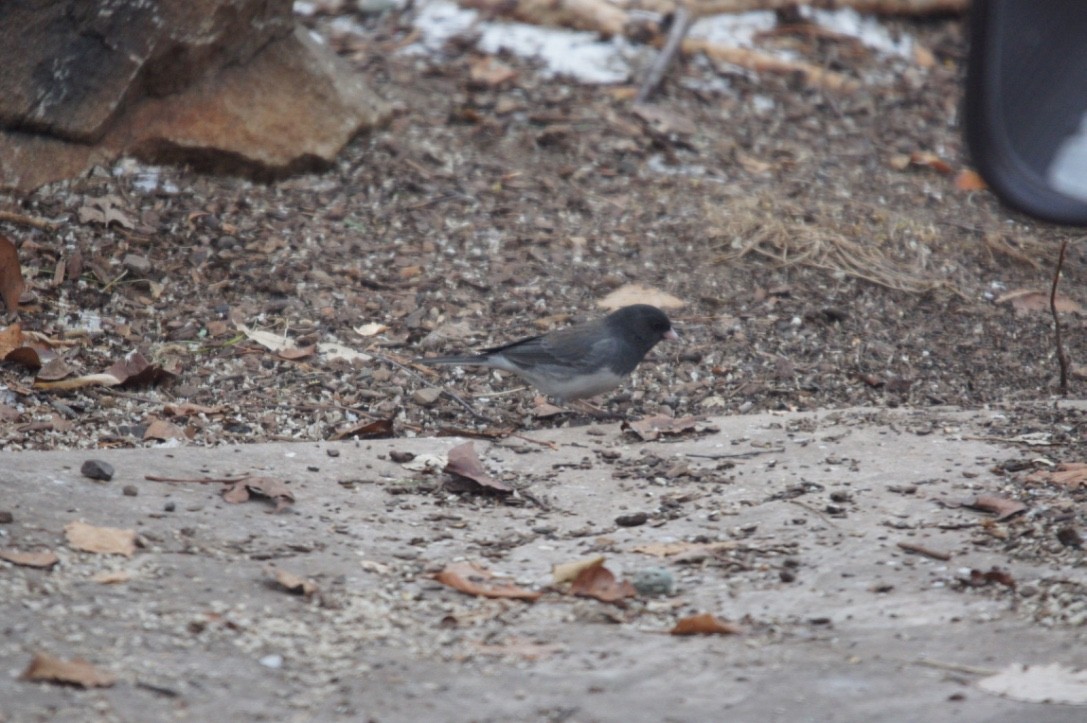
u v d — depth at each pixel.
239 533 7.57
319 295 12.44
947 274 13.91
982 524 7.97
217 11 13.59
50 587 6.33
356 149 15.02
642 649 6.18
